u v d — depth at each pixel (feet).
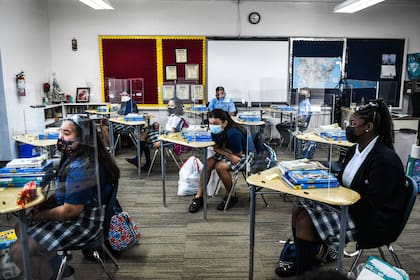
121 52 20.85
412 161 11.89
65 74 20.85
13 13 16.08
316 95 17.84
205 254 7.78
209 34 20.92
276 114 18.10
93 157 5.62
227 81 21.39
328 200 5.05
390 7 20.97
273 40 21.03
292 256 6.91
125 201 11.18
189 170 11.69
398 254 7.77
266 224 9.39
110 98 21.08
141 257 7.63
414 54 21.07
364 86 21.12
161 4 20.47
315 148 11.04
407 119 14.97
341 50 21.25
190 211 10.19
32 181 5.52
